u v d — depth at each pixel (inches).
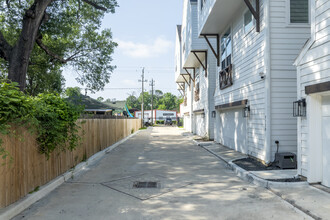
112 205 194.2
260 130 354.3
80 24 676.7
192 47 741.9
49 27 592.4
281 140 330.6
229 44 512.4
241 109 452.1
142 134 1064.8
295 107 255.4
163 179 278.1
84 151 386.9
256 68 366.9
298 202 190.9
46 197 214.4
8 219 164.4
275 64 332.2
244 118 435.2
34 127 208.2
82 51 689.6
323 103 232.1
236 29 462.0
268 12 332.2
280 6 335.0
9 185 179.6
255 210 181.3
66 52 678.5
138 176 293.0
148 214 175.5
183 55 1002.7
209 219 166.1
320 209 175.5
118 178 283.9
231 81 482.3
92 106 956.0
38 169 227.6
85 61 687.1
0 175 168.9
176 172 314.5
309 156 235.1
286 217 167.8
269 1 333.7
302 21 336.8
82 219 167.2
